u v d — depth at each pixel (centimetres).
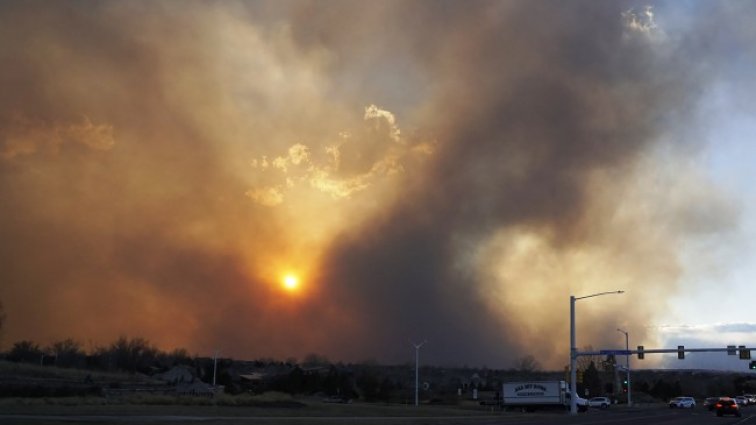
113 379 12794
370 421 5106
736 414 7575
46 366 15150
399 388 15838
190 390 10538
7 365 13162
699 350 7788
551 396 9375
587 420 5972
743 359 7581
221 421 4419
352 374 16475
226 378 14650
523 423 5306
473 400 12075
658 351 7950
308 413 6056
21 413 4559
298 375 12762
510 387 9569
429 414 6750
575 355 8025
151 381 13188
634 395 17138
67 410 5028
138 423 3934
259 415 5406
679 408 11312
